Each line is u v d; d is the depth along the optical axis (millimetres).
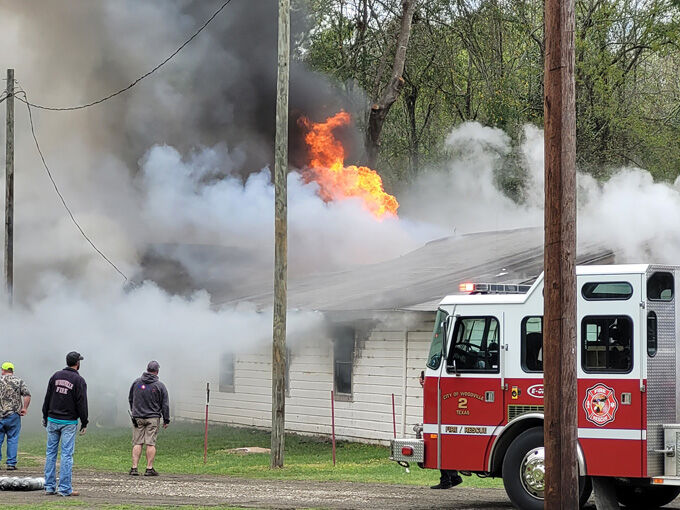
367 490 17547
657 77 46688
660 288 14078
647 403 13633
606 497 13953
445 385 15359
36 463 23141
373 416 25906
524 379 14758
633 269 13828
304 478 19797
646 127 42000
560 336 11914
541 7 45688
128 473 20797
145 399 20266
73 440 16594
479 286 15625
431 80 47562
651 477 13586
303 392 28656
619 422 13742
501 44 44938
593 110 41875
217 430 30938
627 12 41938
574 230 12055
